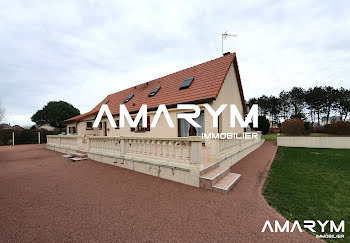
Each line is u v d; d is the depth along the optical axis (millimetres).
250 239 2408
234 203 3611
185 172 4824
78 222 2859
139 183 4949
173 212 3209
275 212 3240
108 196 4016
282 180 5258
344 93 39344
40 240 2375
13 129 20109
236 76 12258
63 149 12094
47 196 4047
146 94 13727
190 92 9773
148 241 2348
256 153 10711
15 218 3002
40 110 30891
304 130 15703
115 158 7332
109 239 2395
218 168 5559
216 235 2492
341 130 14805
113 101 17844
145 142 6066
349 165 7000
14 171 6629
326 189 4441
